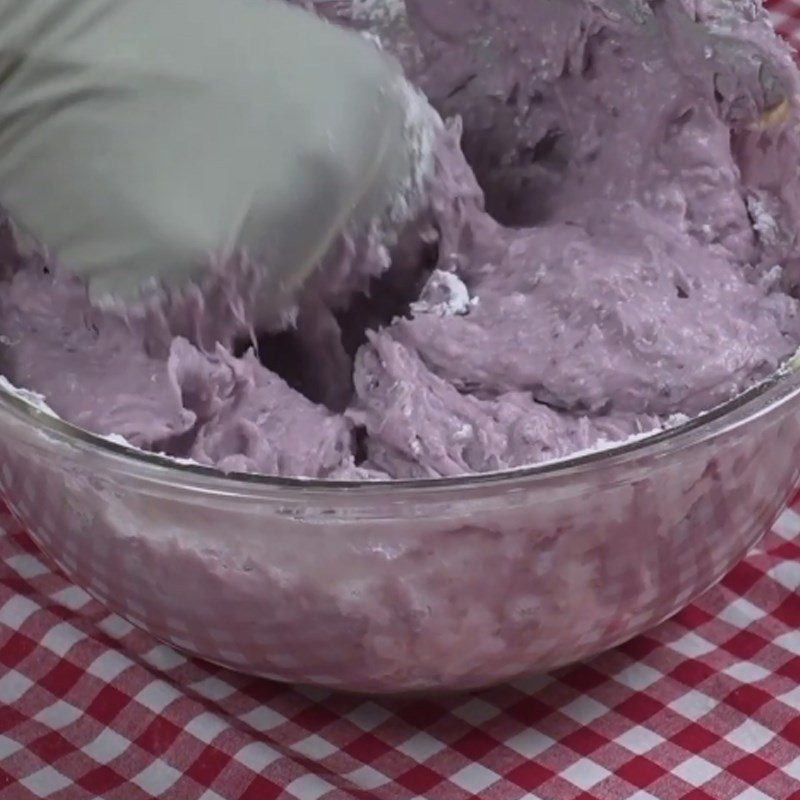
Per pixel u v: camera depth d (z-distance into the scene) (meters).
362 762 1.31
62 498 1.19
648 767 1.29
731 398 1.23
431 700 1.37
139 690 1.37
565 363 1.31
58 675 1.40
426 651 1.18
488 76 1.54
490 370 1.33
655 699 1.36
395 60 1.42
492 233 1.46
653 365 1.29
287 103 1.21
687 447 1.10
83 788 1.29
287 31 1.24
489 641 1.18
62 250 1.25
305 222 1.23
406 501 1.05
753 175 1.46
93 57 1.19
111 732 1.34
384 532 1.08
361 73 1.25
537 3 1.48
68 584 1.52
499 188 1.59
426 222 1.40
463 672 1.22
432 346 1.35
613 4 1.43
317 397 1.40
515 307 1.37
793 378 1.15
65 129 1.20
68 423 1.15
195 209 1.19
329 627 1.16
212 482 1.07
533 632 1.18
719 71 1.41
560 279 1.38
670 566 1.20
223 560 1.13
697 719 1.34
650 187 1.46
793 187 1.42
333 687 1.29
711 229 1.43
